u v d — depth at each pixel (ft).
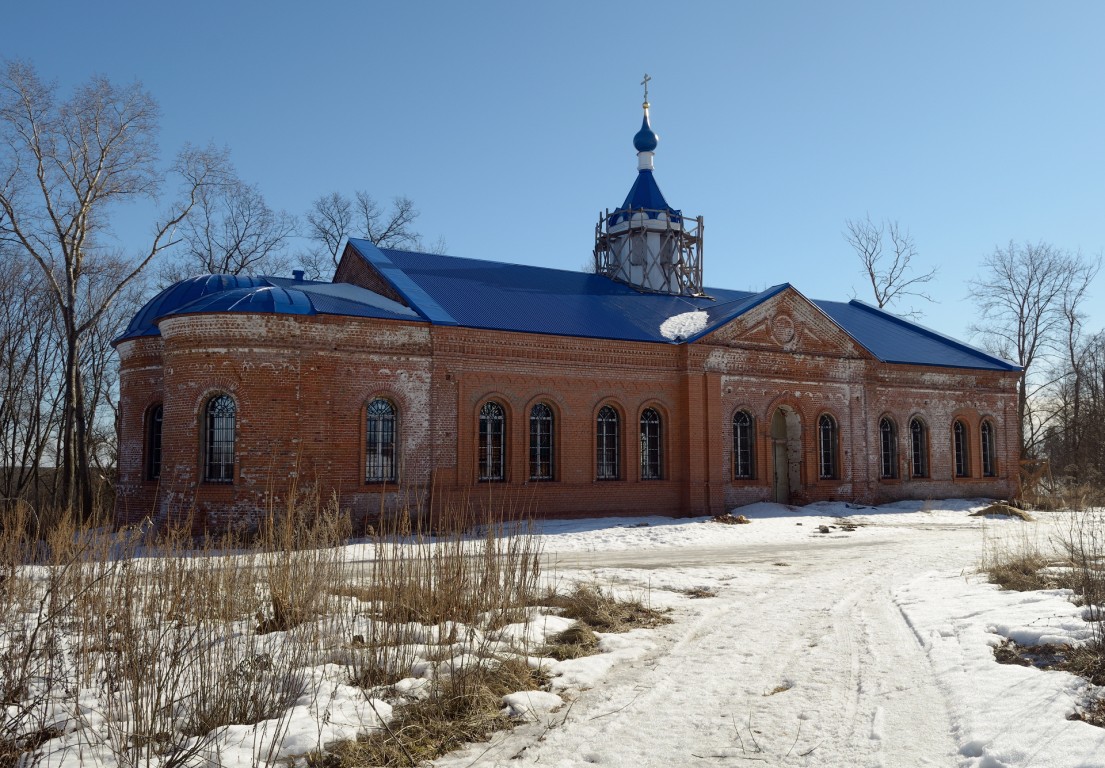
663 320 106.42
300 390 78.64
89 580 28.25
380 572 33.76
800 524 89.40
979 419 127.85
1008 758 19.71
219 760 19.36
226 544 34.83
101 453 152.97
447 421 85.46
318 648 29.19
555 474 92.12
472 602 34.71
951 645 31.22
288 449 77.66
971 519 98.37
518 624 34.71
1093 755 19.45
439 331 85.71
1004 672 26.81
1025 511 104.06
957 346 133.80
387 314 84.02
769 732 22.62
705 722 23.54
